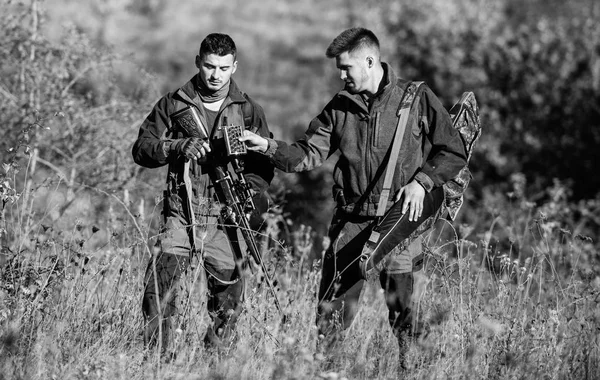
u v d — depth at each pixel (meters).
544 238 18.62
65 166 24.53
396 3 65.56
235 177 13.84
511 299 15.22
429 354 13.08
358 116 13.59
